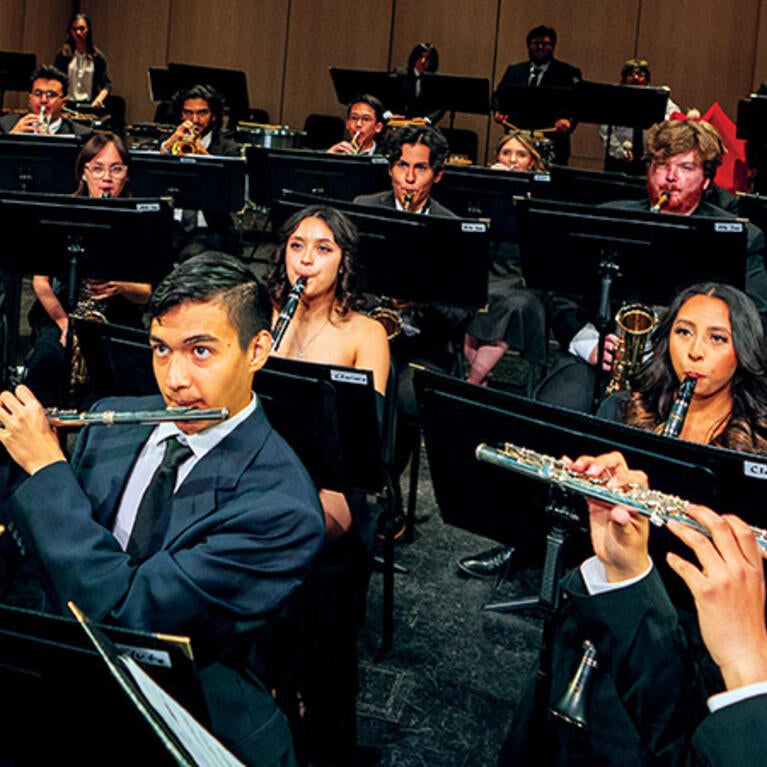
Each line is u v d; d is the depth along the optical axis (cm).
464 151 865
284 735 181
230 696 174
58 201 346
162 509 172
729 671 122
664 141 381
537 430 176
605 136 881
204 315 164
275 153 522
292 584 171
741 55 984
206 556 164
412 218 364
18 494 169
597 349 370
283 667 240
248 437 174
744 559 123
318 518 171
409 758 258
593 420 171
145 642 127
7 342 432
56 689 129
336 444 237
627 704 155
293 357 301
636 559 153
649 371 228
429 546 375
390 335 378
